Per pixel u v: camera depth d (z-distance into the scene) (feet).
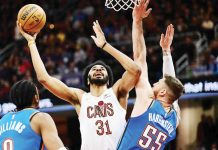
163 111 16.07
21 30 16.94
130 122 16.01
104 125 16.52
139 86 16.51
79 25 55.06
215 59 43.50
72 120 47.91
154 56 45.50
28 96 15.17
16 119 14.97
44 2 59.77
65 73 48.01
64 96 16.99
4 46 56.75
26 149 14.69
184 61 44.37
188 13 51.37
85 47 51.65
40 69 16.62
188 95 37.73
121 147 15.88
